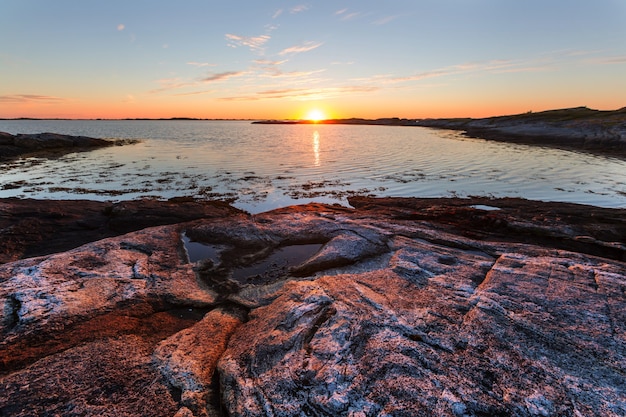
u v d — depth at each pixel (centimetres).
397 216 1800
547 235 1466
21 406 602
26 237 1530
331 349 709
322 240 1441
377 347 706
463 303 865
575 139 6038
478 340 719
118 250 1266
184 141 7212
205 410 614
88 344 773
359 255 1243
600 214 1744
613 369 632
